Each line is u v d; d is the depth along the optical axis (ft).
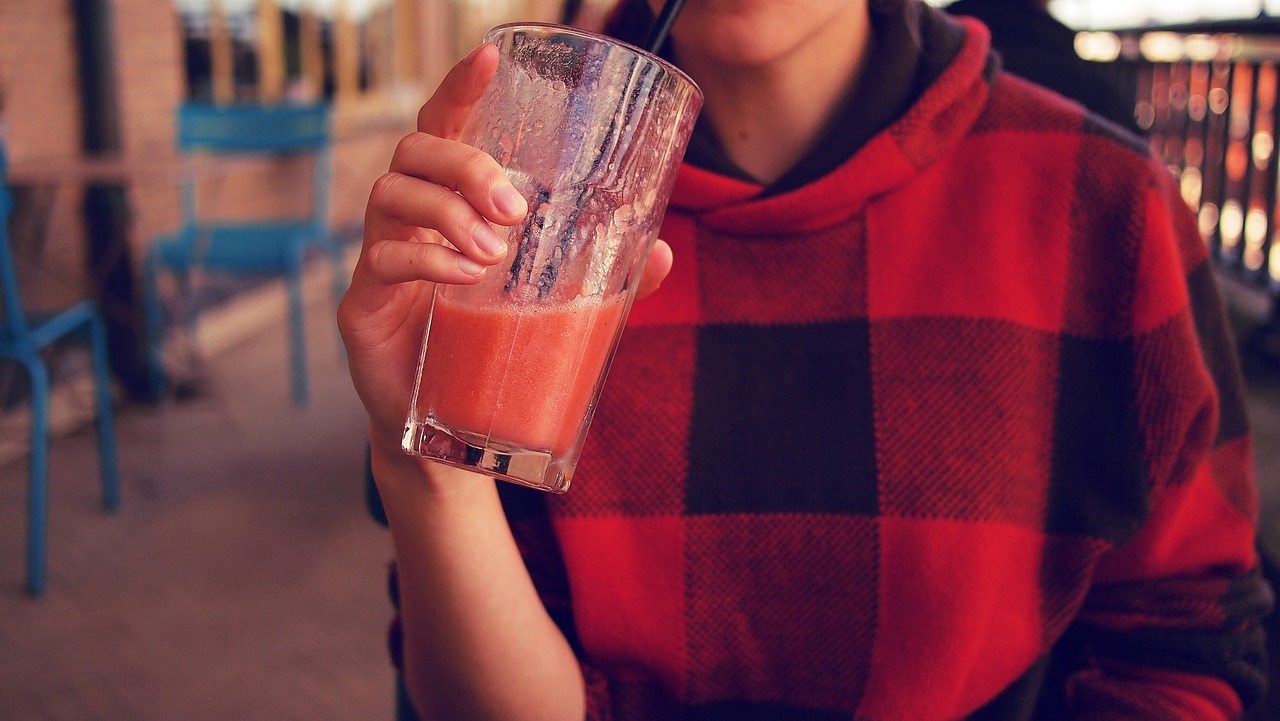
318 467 13.08
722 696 3.19
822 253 3.12
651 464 3.10
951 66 3.05
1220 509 3.25
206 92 20.25
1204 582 3.22
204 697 8.71
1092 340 3.10
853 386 3.10
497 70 2.24
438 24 30.14
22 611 9.82
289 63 23.53
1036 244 3.07
